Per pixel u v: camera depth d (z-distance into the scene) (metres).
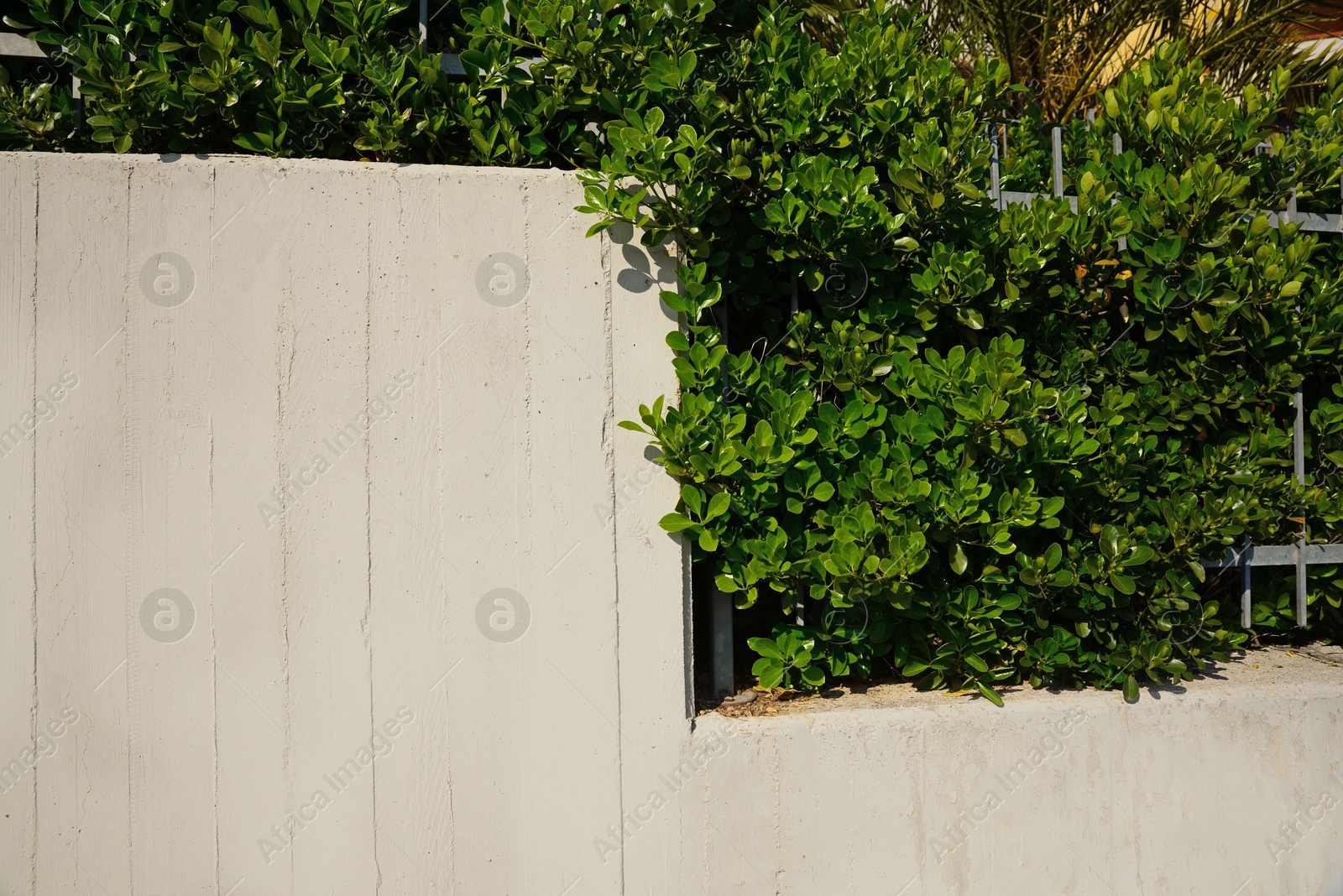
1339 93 2.68
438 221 2.19
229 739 2.11
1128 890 2.35
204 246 2.11
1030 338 2.52
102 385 2.07
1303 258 2.47
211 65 2.12
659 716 2.23
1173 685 2.46
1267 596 2.67
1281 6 3.97
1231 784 2.38
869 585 2.19
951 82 2.44
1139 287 2.43
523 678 2.21
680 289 2.27
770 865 2.23
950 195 2.30
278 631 2.13
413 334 2.18
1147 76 2.62
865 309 2.39
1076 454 2.30
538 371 2.22
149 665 2.09
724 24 2.44
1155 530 2.41
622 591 2.23
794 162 2.30
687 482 2.23
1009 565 2.42
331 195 2.15
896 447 2.28
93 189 2.07
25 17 2.26
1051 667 2.40
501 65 2.27
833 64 2.32
